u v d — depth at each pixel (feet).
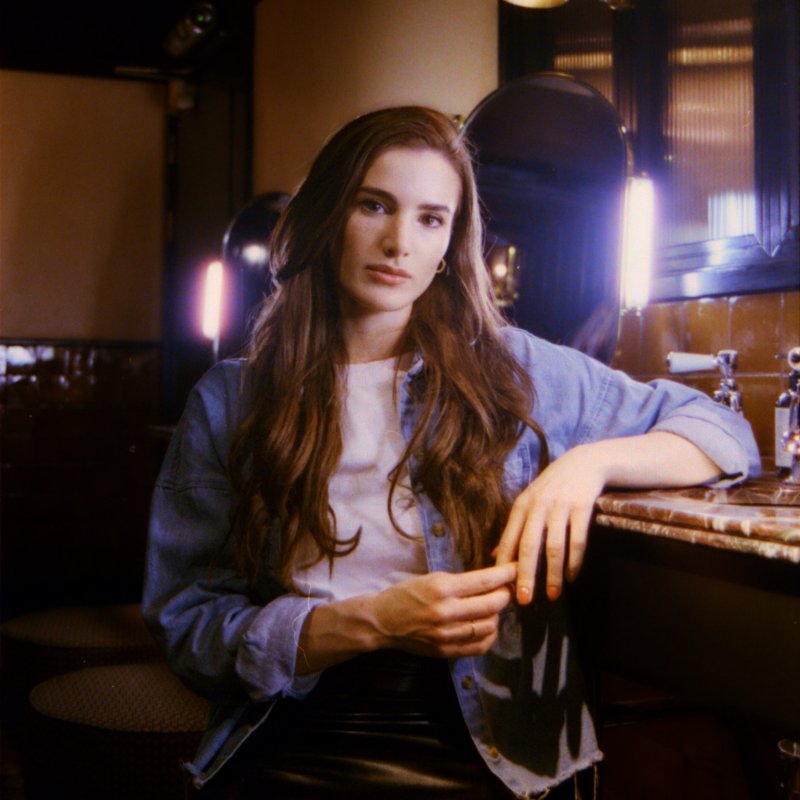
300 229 4.06
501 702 3.92
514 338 4.36
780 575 3.15
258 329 4.22
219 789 3.94
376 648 3.63
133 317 17.19
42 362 16.69
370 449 4.02
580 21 7.82
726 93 6.47
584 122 6.60
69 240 16.94
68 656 8.78
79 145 17.01
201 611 3.95
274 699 3.82
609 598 3.98
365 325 4.15
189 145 16.60
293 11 12.45
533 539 3.65
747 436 4.27
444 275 4.23
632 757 6.88
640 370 7.11
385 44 10.03
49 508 16.65
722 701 3.42
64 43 16.80
